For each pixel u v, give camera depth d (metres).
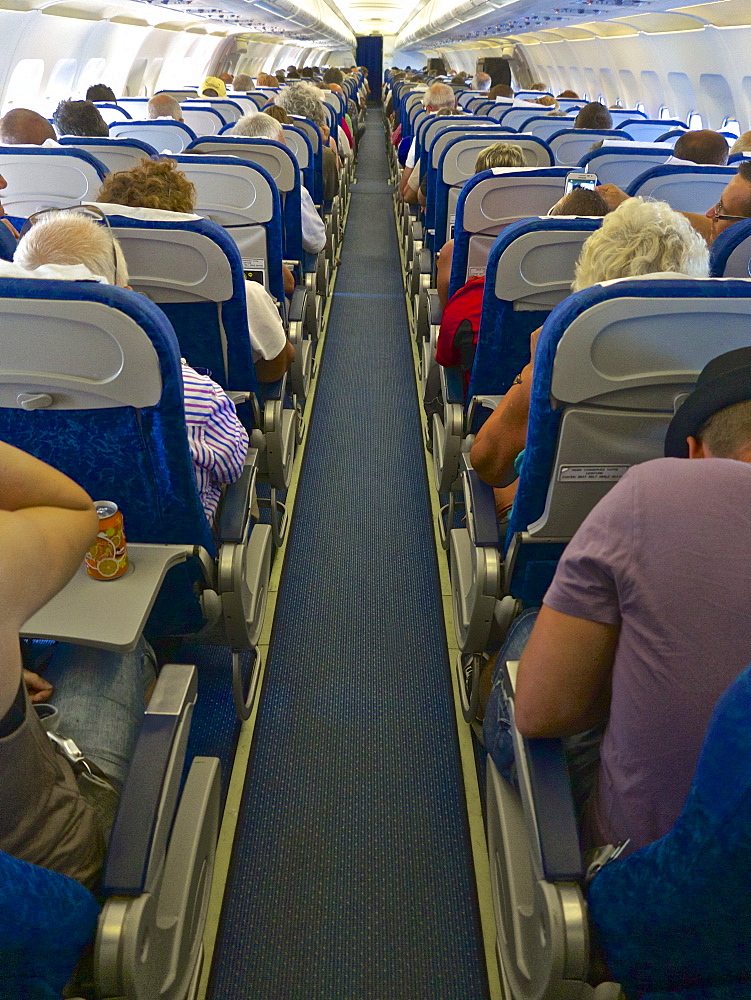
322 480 3.29
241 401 2.21
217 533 1.73
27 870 0.76
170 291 1.94
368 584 2.64
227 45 16.98
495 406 2.18
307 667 2.27
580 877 0.92
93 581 1.30
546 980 0.94
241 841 1.75
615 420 1.30
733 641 0.77
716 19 5.96
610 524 0.82
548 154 3.76
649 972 0.83
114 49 9.89
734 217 2.57
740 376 0.89
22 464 0.81
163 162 2.06
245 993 1.46
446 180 3.82
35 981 0.74
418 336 4.70
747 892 0.65
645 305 1.17
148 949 0.96
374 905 1.62
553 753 1.04
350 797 1.86
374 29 33.94
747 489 0.79
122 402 1.22
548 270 1.89
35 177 3.32
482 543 1.71
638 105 10.41
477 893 1.65
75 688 1.29
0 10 6.07
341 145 8.50
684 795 0.83
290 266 3.93
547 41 13.05
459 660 2.14
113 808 1.11
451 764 1.96
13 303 1.10
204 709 2.09
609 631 0.86
